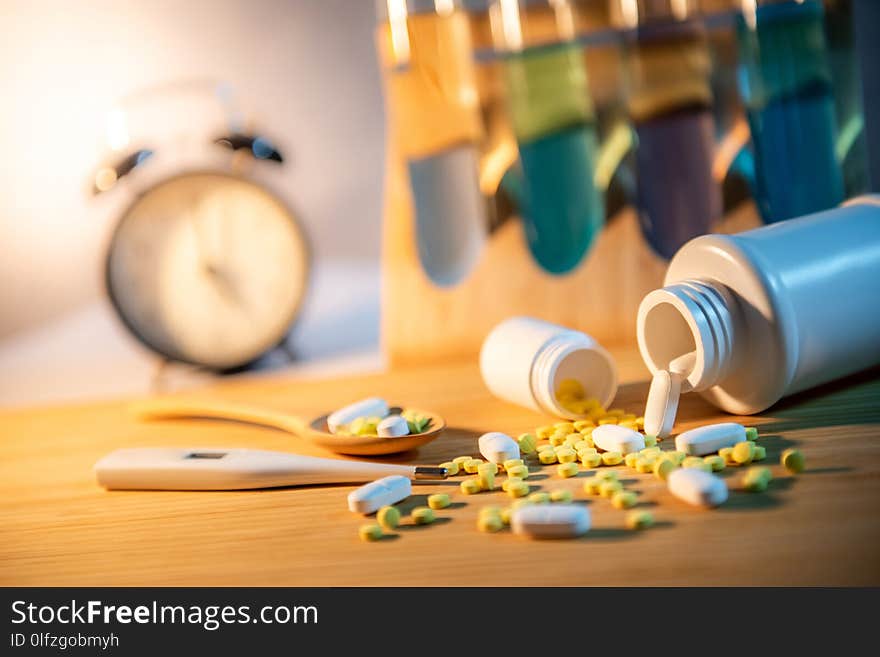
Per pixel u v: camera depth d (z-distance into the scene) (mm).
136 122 1149
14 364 1166
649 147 1061
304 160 1172
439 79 1063
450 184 1079
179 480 775
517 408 905
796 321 759
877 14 1106
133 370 1171
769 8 1021
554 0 1072
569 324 1096
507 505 683
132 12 1137
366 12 1153
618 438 736
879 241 820
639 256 1087
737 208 1092
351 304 1195
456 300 1102
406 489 705
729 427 725
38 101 1137
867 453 696
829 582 528
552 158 1062
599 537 613
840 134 1054
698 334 751
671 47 1042
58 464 887
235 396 1046
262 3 1148
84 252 1162
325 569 611
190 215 1067
